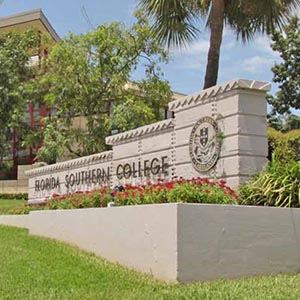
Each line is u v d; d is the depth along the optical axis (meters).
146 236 7.85
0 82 27.84
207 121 10.63
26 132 28.11
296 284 6.82
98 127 23.39
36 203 18.47
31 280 7.52
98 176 15.75
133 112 22.69
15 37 28.70
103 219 9.09
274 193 8.72
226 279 7.32
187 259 7.21
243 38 13.89
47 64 24.98
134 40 23.72
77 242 10.02
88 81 23.88
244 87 9.97
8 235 12.01
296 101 24.94
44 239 10.95
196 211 7.34
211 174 10.41
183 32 13.26
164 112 24.70
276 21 13.02
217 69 12.77
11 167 30.62
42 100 26.72
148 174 12.98
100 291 6.90
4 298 6.64
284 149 11.59
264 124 10.09
